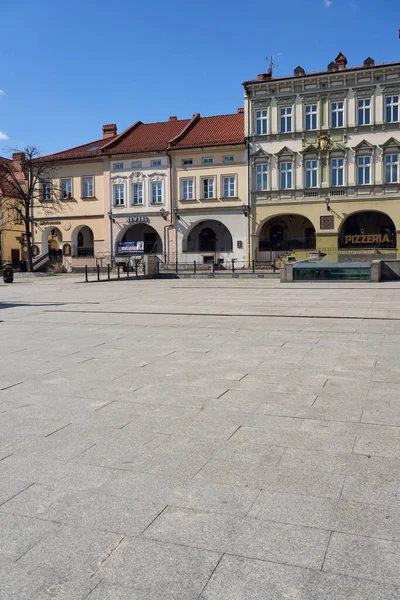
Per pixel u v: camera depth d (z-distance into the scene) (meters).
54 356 8.92
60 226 51.41
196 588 2.79
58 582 2.87
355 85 42.06
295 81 43.09
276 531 3.30
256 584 2.81
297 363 7.94
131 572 2.93
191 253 47.03
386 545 3.13
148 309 15.72
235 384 6.80
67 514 3.57
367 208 42.22
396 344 9.29
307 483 3.95
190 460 4.42
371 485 3.90
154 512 3.57
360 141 42.12
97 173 50.06
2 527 3.42
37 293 23.22
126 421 5.45
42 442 4.91
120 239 49.84
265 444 4.73
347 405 5.81
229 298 18.81
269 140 44.34
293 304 16.25
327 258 28.88
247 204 45.19
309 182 43.69
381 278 26.42
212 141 46.53
